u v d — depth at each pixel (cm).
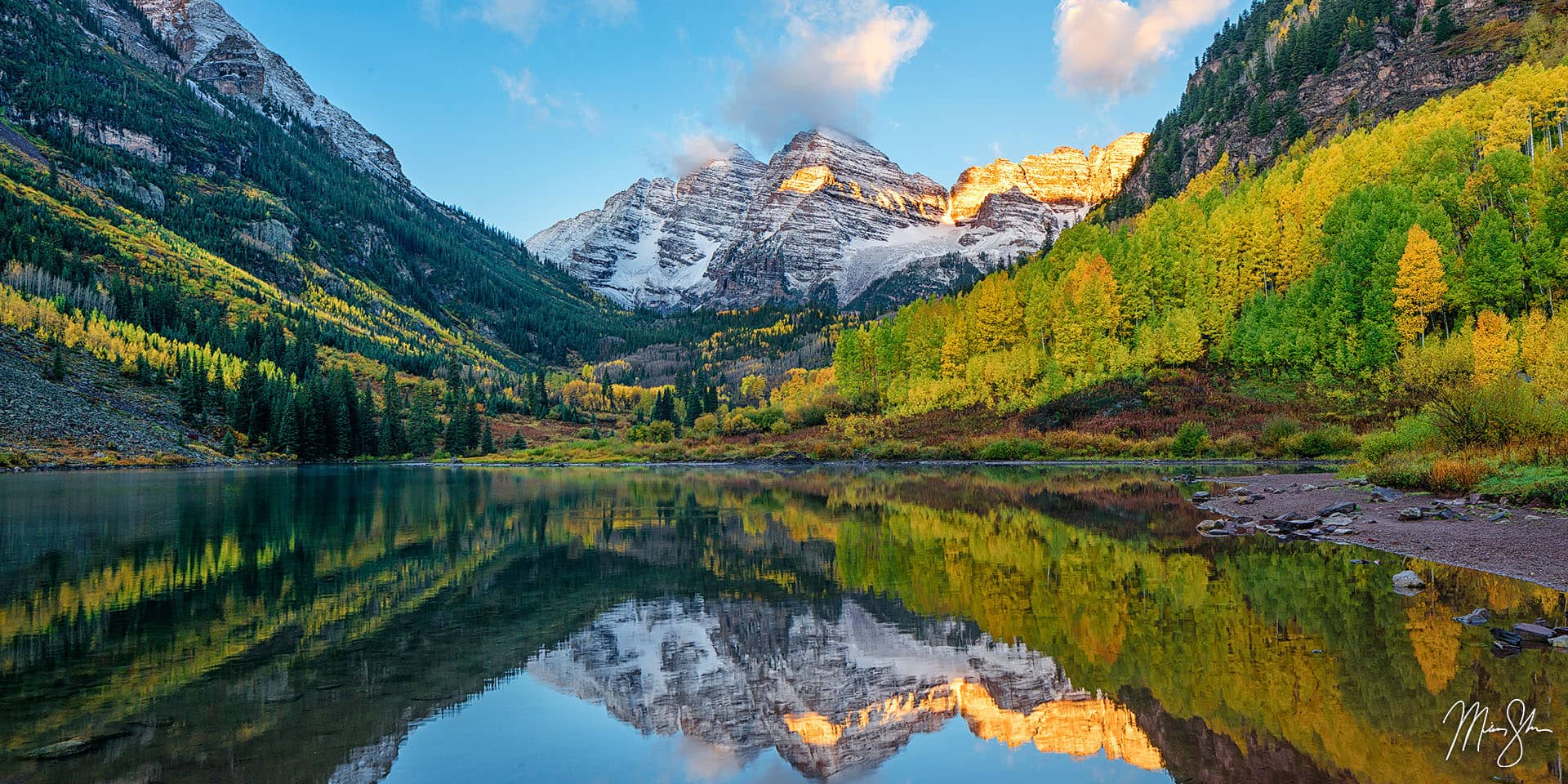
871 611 1454
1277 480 3769
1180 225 9244
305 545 2345
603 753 820
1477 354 5447
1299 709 881
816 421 10500
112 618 1402
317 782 724
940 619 1380
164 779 719
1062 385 8125
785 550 2181
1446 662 1022
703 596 1606
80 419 8744
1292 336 7006
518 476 6844
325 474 7281
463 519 3036
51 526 2780
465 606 1527
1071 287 8756
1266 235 8062
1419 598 1386
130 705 941
